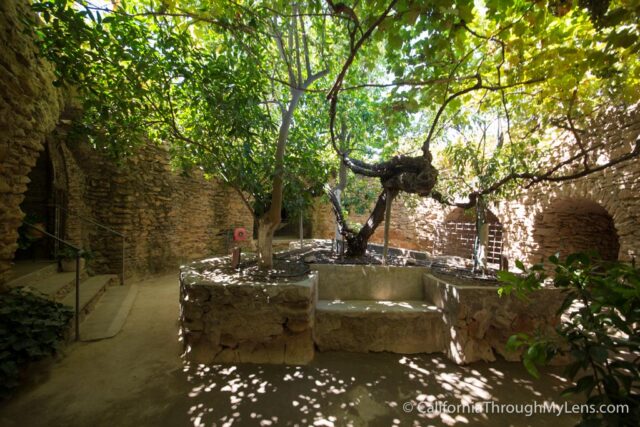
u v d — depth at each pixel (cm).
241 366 261
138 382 234
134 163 558
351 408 211
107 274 518
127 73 253
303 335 276
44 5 201
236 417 198
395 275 359
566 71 238
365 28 244
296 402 215
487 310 276
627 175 389
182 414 199
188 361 267
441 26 178
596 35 209
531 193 578
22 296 263
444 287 301
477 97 360
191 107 315
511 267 633
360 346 295
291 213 395
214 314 271
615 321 81
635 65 243
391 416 204
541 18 187
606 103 407
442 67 243
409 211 998
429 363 276
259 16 258
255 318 271
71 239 474
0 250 255
